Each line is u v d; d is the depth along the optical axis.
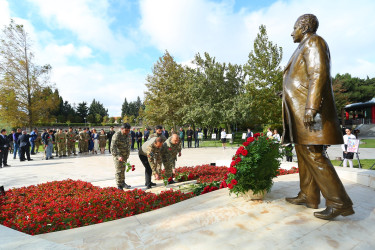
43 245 1.71
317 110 2.73
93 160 12.80
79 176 7.96
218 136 28.67
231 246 2.20
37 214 3.49
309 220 2.79
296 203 3.34
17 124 24.05
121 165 5.59
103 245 2.26
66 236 2.47
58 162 12.08
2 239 1.83
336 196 2.73
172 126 28.33
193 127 27.95
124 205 3.77
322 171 2.81
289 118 3.16
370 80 48.62
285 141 3.37
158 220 2.88
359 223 2.70
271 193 3.95
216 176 6.34
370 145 17.53
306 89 2.95
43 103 24.64
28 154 12.95
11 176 8.09
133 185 6.07
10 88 22.89
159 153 5.66
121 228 2.66
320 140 2.76
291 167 6.55
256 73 21.22
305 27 3.12
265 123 23.02
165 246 2.22
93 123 70.94
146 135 18.55
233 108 21.53
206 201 3.60
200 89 24.06
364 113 35.59
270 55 20.83
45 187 5.38
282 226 2.63
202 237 2.39
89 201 4.02
